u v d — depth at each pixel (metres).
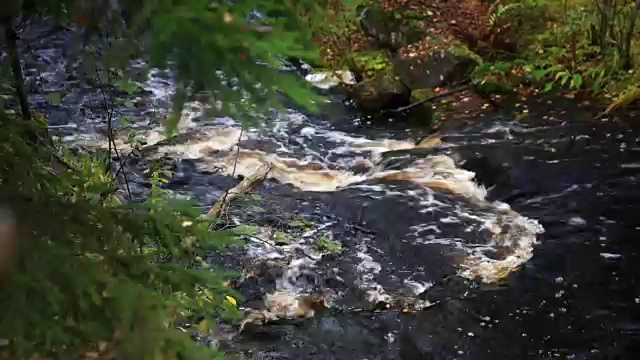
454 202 4.82
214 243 1.54
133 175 4.89
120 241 1.36
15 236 1.18
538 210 4.66
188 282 1.40
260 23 1.01
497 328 3.49
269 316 3.56
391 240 4.32
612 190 4.84
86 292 1.19
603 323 3.47
